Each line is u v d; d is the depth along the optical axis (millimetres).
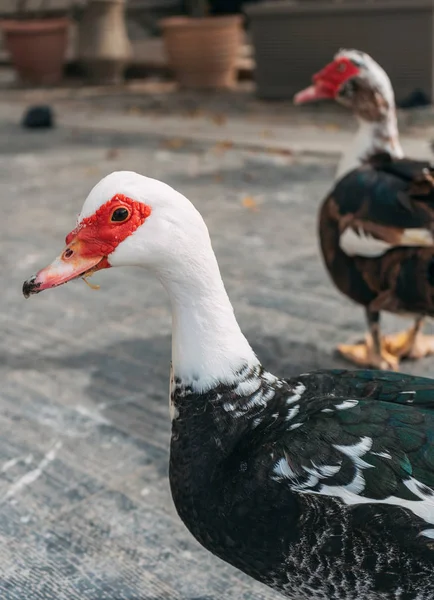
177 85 3957
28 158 2736
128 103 3621
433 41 2975
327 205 1156
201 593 835
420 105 3004
